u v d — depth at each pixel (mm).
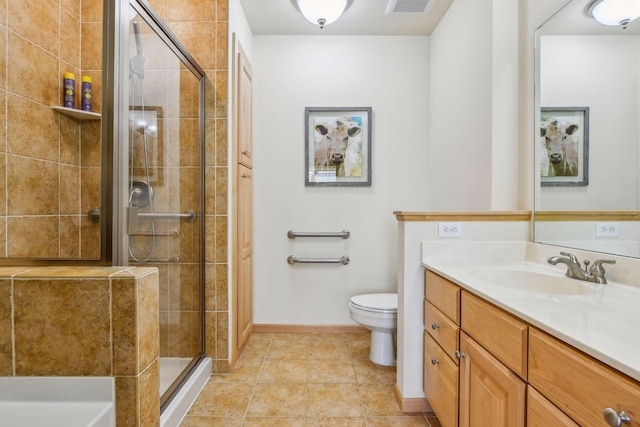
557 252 1438
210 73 2045
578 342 665
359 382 1954
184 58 1817
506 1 1729
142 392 933
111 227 1145
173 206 1778
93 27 1887
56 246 1574
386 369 2113
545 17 1541
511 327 911
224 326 2051
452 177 2254
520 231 1652
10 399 914
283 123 2699
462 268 1453
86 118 1718
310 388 1889
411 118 2707
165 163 1679
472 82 1964
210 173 2047
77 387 914
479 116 1880
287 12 2381
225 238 2043
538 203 1581
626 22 1143
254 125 2695
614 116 1177
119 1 1215
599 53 1244
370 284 2730
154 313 999
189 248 1947
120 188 1195
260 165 2707
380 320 2078
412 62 2705
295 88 2697
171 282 1766
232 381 1964
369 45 2703
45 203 1590
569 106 1392
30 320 909
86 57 1876
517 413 870
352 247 2729
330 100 2703
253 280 2713
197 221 1999
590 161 1286
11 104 1630
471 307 1157
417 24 2529
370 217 2719
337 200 2721
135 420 917
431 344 1531
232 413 1661
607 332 709
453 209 2242
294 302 2732
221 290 2053
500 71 1734
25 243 1583
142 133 1438
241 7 2311
